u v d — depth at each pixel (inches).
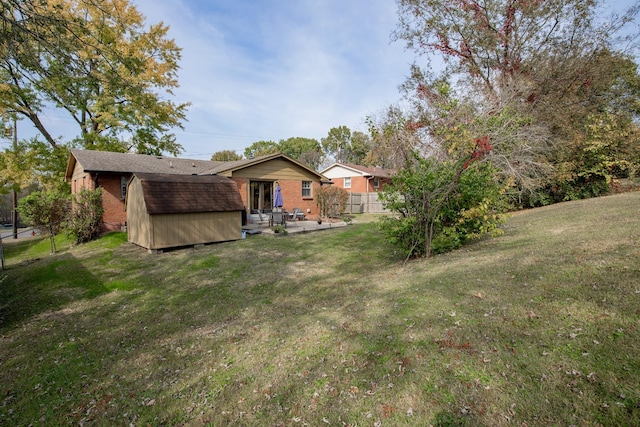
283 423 97.5
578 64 493.4
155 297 245.9
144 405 115.7
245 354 145.6
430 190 263.7
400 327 139.9
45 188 801.6
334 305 195.8
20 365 151.9
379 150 440.5
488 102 463.5
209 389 121.5
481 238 292.5
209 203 428.1
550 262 175.2
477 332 122.0
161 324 195.3
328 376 117.0
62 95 250.5
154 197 388.8
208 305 223.0
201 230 424.2
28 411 117.0
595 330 106.3
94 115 709.9
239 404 110.0
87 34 235.9
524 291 147.0
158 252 389.1
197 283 274.1
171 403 115.2
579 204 417.4
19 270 353.4
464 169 251.1
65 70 229.6
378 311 163.8
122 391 126.5
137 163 630.5
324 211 749.3
